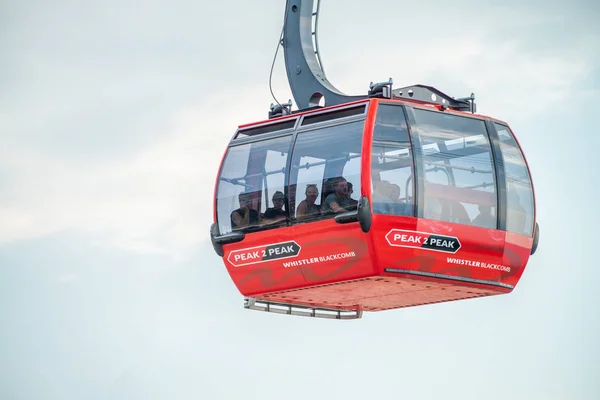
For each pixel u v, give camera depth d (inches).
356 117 930.1
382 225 912.9
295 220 944.9
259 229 964.0
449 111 948.6
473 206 941.8
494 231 950.4
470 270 951.6
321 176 933.8
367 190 906.7
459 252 940.0
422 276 936.3
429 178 925.8
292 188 946.1
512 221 961.5
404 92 962.1
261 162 966.4
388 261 922.1
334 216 924.6
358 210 905.5
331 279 947.3
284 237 953.5
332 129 936.9
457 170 938.7
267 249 964.6
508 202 958.4
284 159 954.1
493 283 965.8
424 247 927.7
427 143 930.1
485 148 953.5
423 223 921.5
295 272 960.9
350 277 938.7
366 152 910.4
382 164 917.8
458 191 936.9
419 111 936.9
